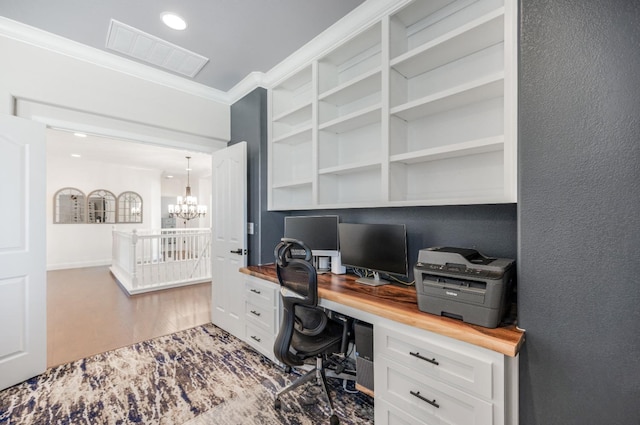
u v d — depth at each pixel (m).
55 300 4.20
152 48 2.45
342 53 2.38
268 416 1.77
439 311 1.39
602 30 1.06
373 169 2.31
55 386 2.06
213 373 2.24
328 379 2.15
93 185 7.19
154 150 5.80
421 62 1.87
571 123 1.12
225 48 2.46
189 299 4.29
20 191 2.09
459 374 1.24
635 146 1.00
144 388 2.05
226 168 3.14
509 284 1.35
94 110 2.52
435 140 1.94
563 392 1.14
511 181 1.38
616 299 1.03
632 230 1.00
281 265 1.88
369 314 1.58
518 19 1.30
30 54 2.23
